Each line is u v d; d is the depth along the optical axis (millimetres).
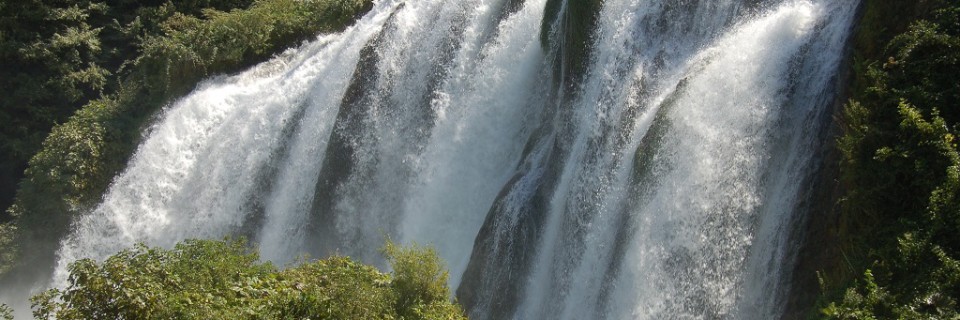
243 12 37000
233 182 29578
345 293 17109
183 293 15656
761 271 17203
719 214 17797
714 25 20766
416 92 26719
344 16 34656
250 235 28578
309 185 27797
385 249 21281
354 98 27234
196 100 31625
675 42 21344
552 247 21219
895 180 15242
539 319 20969
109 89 39062
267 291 16859
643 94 20672
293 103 29688
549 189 21797
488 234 22141
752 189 17672
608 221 19922
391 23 27828
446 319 18438
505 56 25250
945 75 15617
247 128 30078
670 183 18578
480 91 25344
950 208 14367
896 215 15234
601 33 22344
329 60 30500
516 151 24719
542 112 24234
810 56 18219
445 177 25234
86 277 15633
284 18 35219
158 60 36094
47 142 33781
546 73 24391
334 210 26672
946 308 13539
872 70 16141
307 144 28297
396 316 17797
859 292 14617
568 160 21875
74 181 32000
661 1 21703
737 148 18062
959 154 14719
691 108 18859
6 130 36656
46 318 15781
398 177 26266
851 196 15688
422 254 19406
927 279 13969
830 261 16266
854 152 15797
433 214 25172
